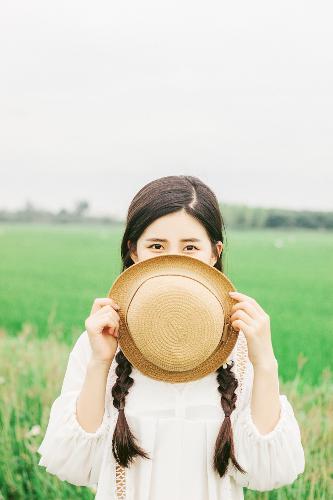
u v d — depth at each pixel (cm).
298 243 2066
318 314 888
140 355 231
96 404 230
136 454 224
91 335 227
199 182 255
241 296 226
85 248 2014
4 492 418
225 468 226
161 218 239
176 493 227
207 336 221
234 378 238
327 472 396
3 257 1753
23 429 464
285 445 228
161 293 221
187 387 237
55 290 1174
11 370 566
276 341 722
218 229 253
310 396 512
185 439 230
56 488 404
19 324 892
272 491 384
